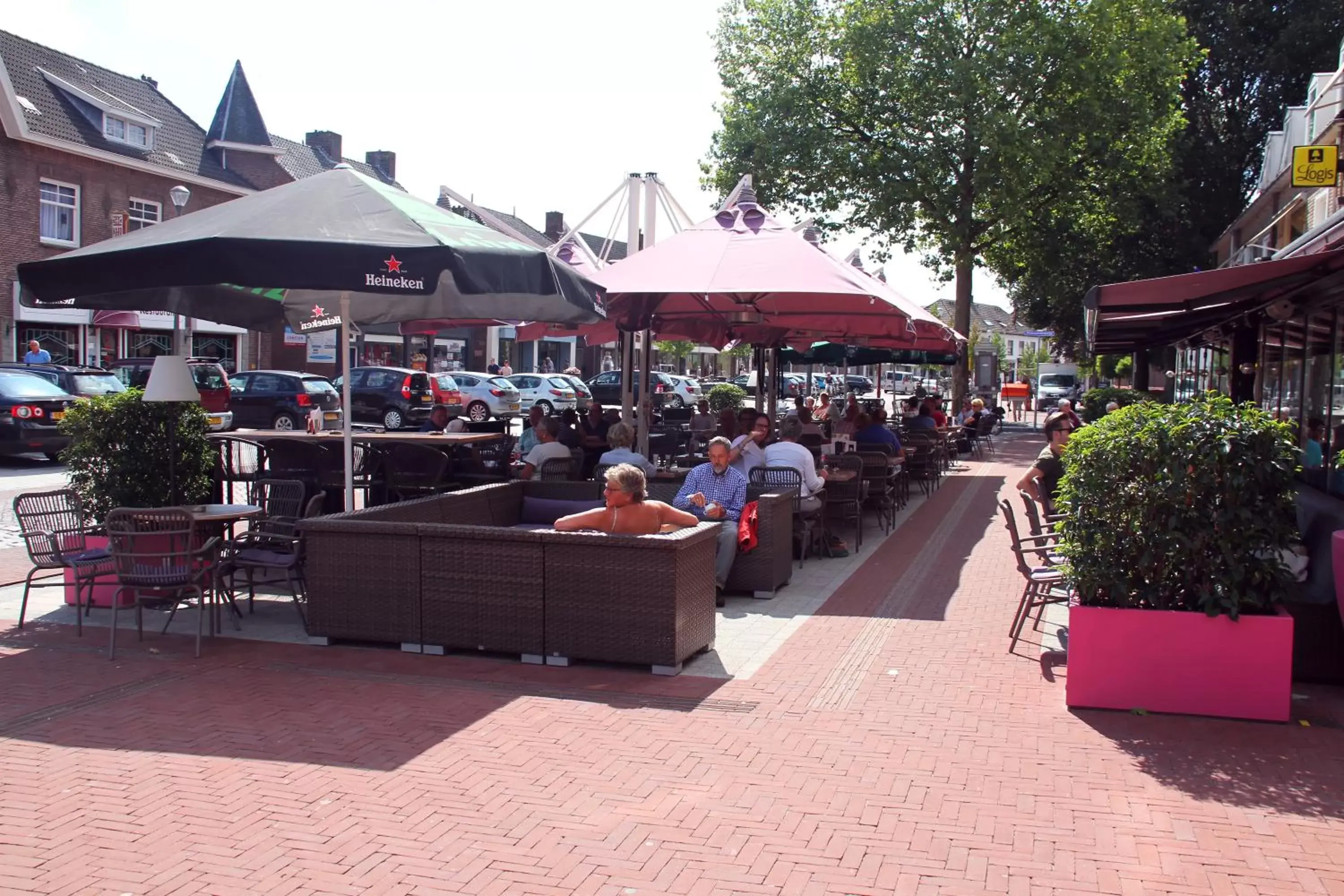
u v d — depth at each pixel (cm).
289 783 491
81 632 772
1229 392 1558
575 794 482
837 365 2983
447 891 392
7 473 1906
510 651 703
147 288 752
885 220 3039
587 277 930
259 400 2756
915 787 495
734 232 1263
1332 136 2144
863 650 742
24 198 3052
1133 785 500
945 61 2859
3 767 508
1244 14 3575
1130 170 3181
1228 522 596
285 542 831
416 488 1112
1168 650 605
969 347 3700
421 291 735
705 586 726
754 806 471
